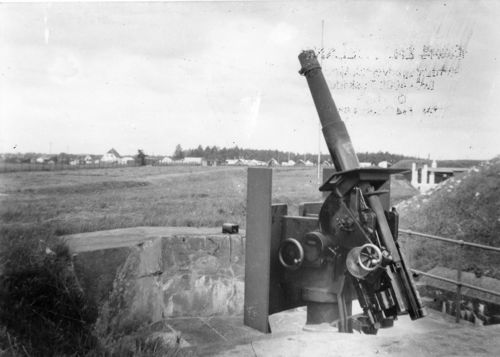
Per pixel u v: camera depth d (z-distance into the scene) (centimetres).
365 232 462
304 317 559
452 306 588
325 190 493
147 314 505
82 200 621
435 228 820
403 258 464
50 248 436
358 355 316
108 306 451
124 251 468
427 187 928
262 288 484
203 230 613
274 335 411
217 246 569
